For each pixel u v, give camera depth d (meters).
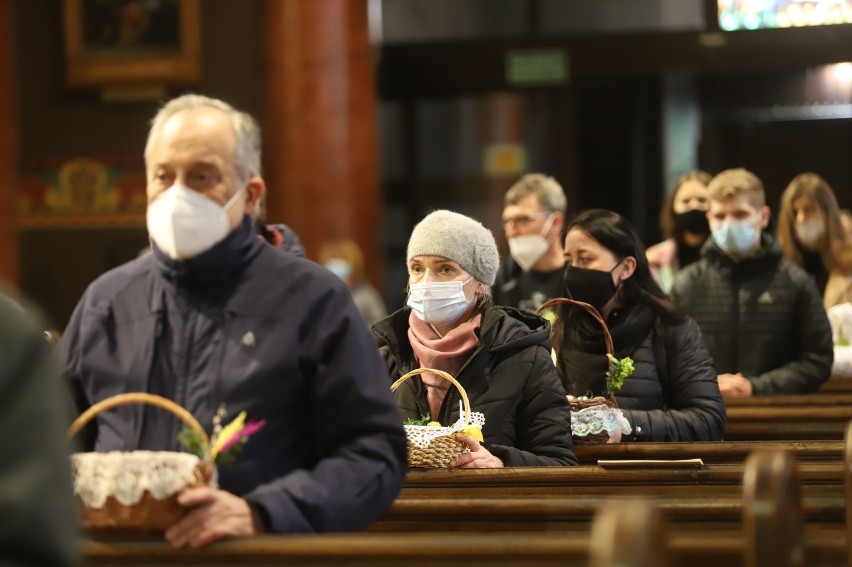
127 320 4.58
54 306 19.25
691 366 7.52
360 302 15.60
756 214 9.52
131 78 19.02
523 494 5.93
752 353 9.58
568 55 19.84
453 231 6.61
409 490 5.97
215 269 4.48
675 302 7.59
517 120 20.39
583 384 7.50
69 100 19.23
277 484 4.31
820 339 9.52
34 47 19.17
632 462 5.90
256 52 18.84
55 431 2.61
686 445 6.79
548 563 3.88
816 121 20.02
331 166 18.14
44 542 2.51
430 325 6.67
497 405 6.43
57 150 19.23
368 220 18.27
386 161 20.58
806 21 18.97
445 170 20.56
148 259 4.71
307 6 18.17
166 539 4.19
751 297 9.61
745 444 6.74
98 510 4.19
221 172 4.50
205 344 4.48
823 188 11.23
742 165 20.28
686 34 19.39
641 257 7.57
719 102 20.20
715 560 4.20
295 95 18.19
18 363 2.61
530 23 20.14
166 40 19.00
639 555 2.98
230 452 4.27
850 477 4.57
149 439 4.47
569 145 20.31
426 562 3.96
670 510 5.04
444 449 6.05
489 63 20.02
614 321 7.59
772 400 8.88
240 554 4.08
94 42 19.08
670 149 20.31
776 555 3.93
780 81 19.97
